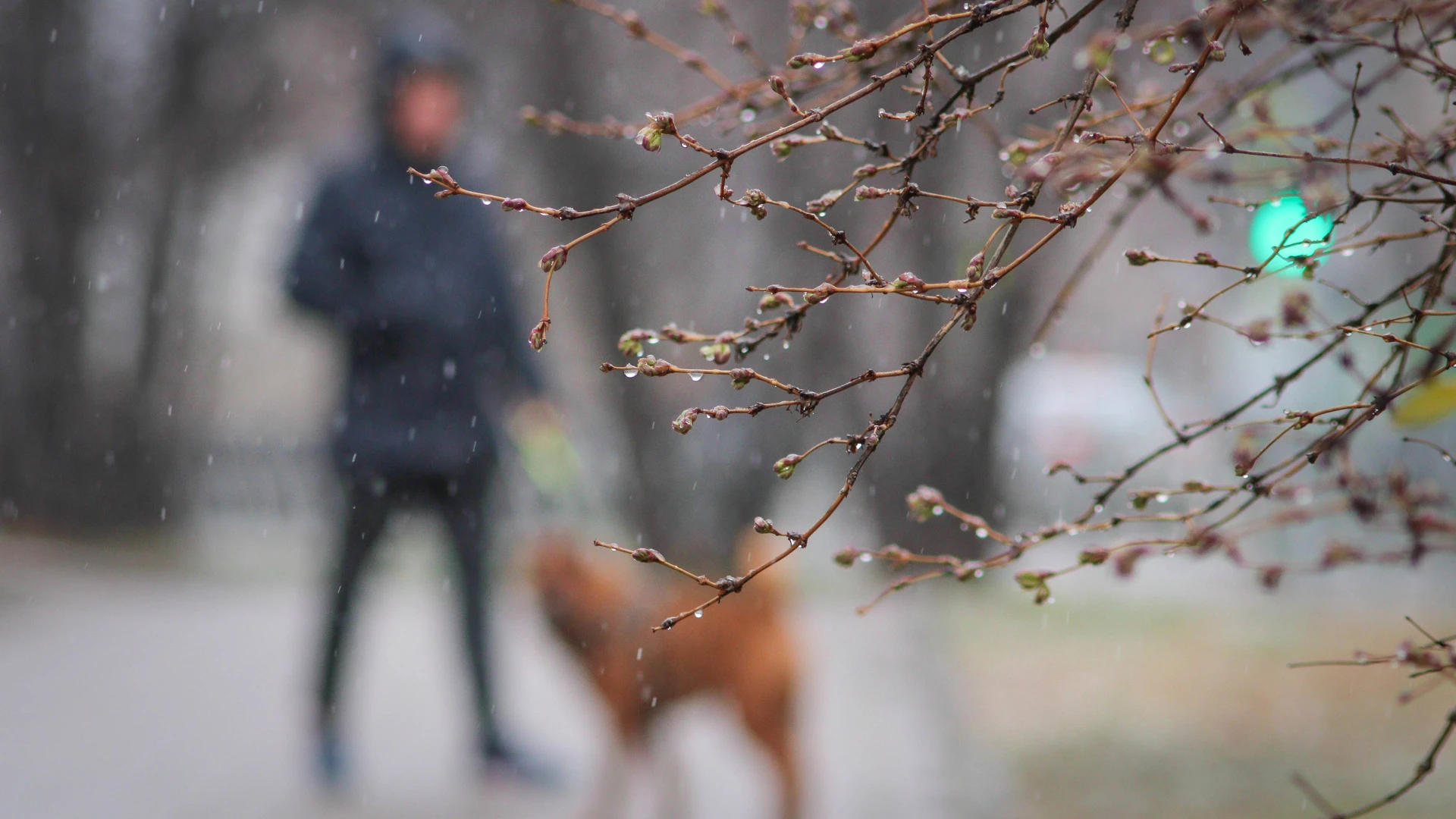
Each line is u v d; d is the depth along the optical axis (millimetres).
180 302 26250
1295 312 3615
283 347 46938
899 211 3086
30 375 24703
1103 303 47125
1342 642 14633
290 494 32844
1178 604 17859
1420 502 4047
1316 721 10914
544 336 2758
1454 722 3363
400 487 9453
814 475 27375
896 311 20562
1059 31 3119
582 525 13086
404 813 8820
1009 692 12211
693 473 18547
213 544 25688
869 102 15938
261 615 16922
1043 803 8664
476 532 9578
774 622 8406
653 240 21188
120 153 24719
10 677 13039
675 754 8867
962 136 15789
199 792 9219
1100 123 3705
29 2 23609
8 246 24688
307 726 10805
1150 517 3486
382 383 9570
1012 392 27984
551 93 21031
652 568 9805
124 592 18734
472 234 9930
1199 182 4059
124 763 9961
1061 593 18906
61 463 24844
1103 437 29641
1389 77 3660
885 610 17453
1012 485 20625
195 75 24969
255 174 30422
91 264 25125
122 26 24719
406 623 16344
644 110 21422
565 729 11062
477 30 21328
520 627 15414
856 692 12242
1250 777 9203
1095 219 17656
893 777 9398
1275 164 4227
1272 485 3451
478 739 9414
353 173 9828
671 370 2908
